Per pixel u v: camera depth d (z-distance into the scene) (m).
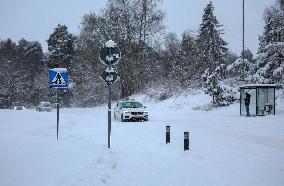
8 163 10.41
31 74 103.19
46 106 54.78
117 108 31.75
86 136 18.06
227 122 25.41
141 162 12.27
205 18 56.25
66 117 32.00
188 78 53.09
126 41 54.88
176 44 62.44
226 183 9.45
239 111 34.31
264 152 13.79
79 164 10.62
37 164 10.37
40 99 94.75
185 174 10.56
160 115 36.34
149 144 16.23
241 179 9.85
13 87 93.06
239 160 12.41
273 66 36.56
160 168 11.38
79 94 64.56
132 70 55.56
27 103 93.81
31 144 14.30
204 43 55.59
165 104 46.53
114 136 18.88
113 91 59.81
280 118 26.02
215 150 14.35
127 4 54.69
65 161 10.99
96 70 58.56
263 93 30.30
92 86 60.53
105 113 44.38
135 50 55.53
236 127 22.14
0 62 96.00
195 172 10.80
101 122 27.59
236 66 39.72
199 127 22.98
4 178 8.65
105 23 54.88
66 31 83.69
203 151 14.16
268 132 19.31
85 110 54.16
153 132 20.83
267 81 36.66
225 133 19.53
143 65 56.25
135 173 10.66
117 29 54.25
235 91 39.19
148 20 55.03
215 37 55.69
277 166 11.40
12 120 27.38
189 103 43.56
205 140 17.09
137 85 57.16
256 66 38.50
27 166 10.07
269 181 9.60
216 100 38.94
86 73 61.56
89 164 10.70
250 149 14.46
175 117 32.81
